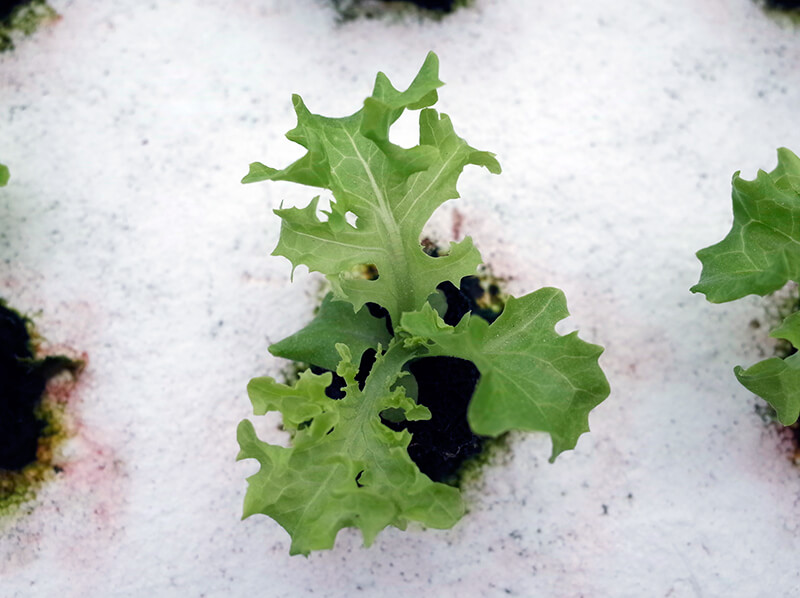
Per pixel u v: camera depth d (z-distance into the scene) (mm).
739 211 181
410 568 198
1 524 200
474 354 150
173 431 203
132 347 206
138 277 209
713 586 198
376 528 162
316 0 222
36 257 209
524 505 200
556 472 201
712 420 204
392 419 189
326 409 170
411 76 219
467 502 200
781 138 219
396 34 221
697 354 207
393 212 176
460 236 211
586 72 221
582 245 211
